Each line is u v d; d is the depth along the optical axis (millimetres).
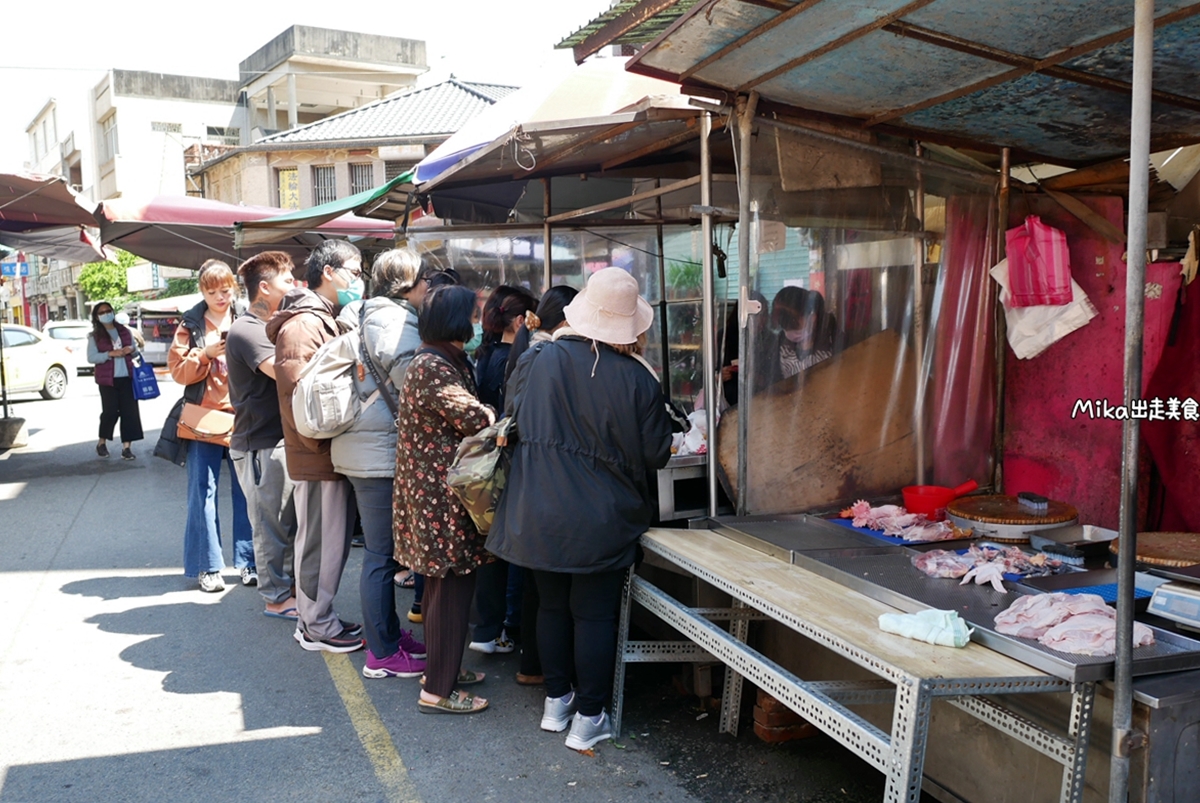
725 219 4711
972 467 4004
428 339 3180
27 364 15562
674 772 2889
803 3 2340
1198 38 2414
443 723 3242
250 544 4961
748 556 2930
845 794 2744
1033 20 2416
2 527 6352
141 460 9289
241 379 4164
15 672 3709
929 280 3748
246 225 5801
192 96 35625
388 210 6598
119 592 4812
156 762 2947
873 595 2498
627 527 2906
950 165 3697
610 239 5828
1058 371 3910
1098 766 1982
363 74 30797
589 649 2977
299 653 3920
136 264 32781
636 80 4242
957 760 2410
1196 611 2234
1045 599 2197
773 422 3438
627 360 2900
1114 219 3773
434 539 3123
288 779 2840
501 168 4250
